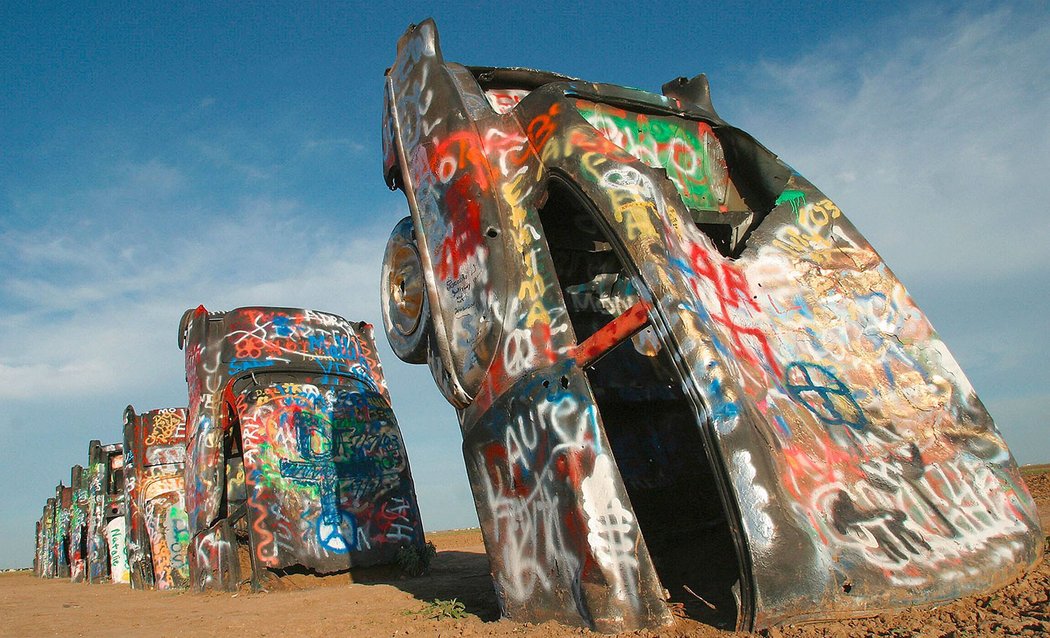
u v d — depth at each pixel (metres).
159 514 18.34
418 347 7.10
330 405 12.95
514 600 5.57
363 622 6.82
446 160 6.46
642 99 7.08
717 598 5.27
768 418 4.89
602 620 4.77
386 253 7.94
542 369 5.43
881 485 5.13
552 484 5.24
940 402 5.93
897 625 4.07
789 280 6.27
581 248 7.05
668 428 7.83
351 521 12.28
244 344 13.60
